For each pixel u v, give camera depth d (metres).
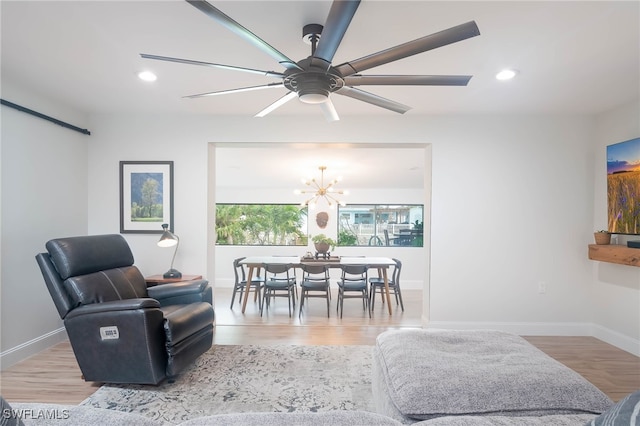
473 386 1.40
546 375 1.47
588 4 1.75
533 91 2.97
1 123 2.77
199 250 3.72
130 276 2.93
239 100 3.27
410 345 1.83
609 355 3.12
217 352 3.13
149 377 2.33
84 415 1.05
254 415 1.04
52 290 2.38
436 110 3.53
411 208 7.16
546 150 3.68
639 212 2.97
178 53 2.33
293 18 1.90
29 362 2.87
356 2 1.27
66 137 3.43
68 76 2.71
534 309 3.69
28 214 3.01
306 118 3.74
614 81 2.75
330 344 3.37
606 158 3.39
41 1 1.75
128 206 3.74
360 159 5.22
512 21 1.91
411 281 6.90
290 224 7.25
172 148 3.74
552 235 3.69
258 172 6.05
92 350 2.34
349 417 1.04
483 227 3.70
